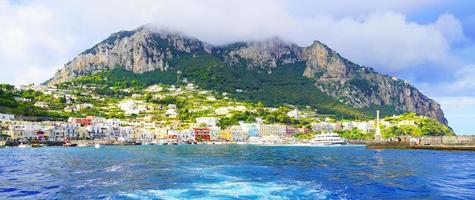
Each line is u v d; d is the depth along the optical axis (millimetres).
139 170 88938
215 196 54344
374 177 76500
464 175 78875
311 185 64500
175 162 113312
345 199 52969
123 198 53750
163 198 53281
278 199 52500
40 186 65125
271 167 97312
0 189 62406
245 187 61844
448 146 185000
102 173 83062
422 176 77812
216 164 105750
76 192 59031
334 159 130250
